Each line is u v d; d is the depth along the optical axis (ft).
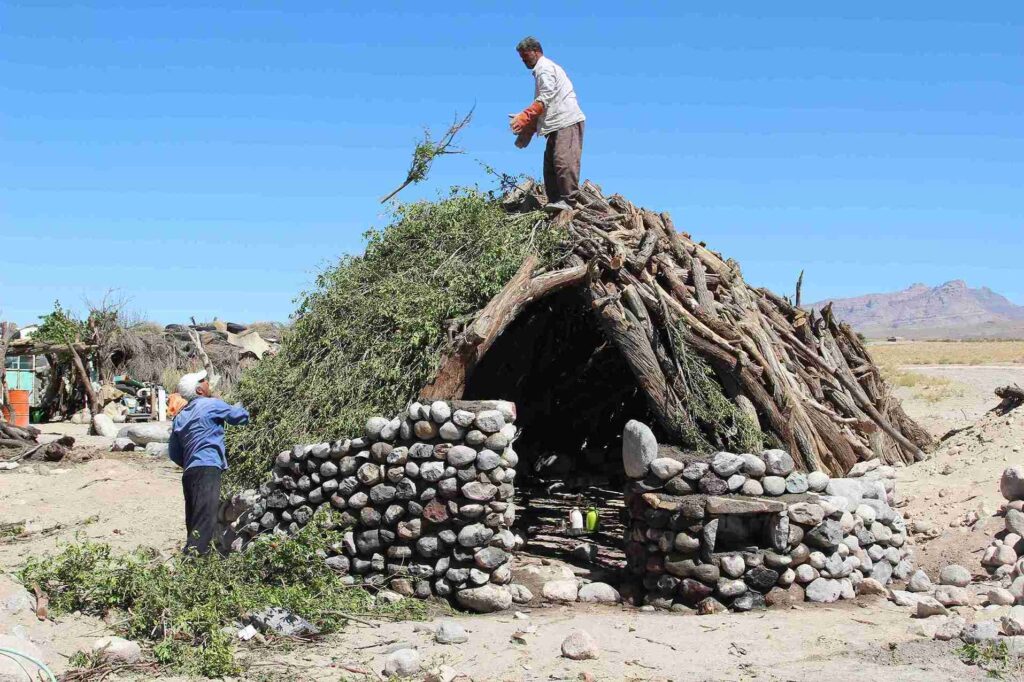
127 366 95.66
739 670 18.58
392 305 29.12
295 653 19.30
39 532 33.12
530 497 39.99
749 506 23.85
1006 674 17.66
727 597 23.71
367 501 25.17
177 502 39.60
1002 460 34.12
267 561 23.57
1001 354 176.76
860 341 37.55
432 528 24.36
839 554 24.85
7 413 77.92
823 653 19.60
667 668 18.78
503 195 35.29
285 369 30.17
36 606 19.79
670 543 24.39
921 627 21.13
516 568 26.73
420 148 33.60
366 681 17.49
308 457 26.20
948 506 31.48
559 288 28.96
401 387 26.99
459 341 26.63
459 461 23.97
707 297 31.32
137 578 20.67
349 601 22.66
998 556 26.40
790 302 36.11
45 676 16.44
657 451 25.58
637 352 28.63
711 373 29.40
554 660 19.24
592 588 25.29
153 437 60.80
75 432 75.97
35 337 87.66
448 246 31.32
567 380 43.80
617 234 31.60
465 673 18.30
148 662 18.13
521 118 32.19
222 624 20.18
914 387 89.30
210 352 98.89
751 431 28.09
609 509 37.63
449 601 23.95
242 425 28.78
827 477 25.94
